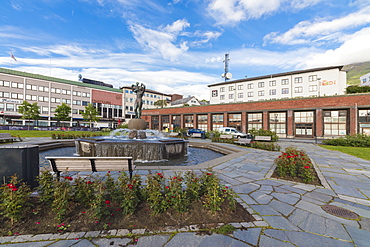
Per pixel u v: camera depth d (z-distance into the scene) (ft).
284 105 97.09
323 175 19.51
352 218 10.54
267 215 10.67
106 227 8.86
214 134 73.26
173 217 9.89
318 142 67.41
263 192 14.40
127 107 239.71
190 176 13.16
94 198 10.48
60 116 154.20
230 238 8.38
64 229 8.61
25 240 7.83
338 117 85.87
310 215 10.80
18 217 8.87
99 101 214.28
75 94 196.44
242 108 110.52
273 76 149.18
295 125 95.61
